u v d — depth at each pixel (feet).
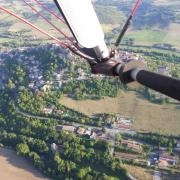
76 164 580.71
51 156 597.11
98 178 540.11
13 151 615.57
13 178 545.44
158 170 570.05
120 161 582.35
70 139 645.51
